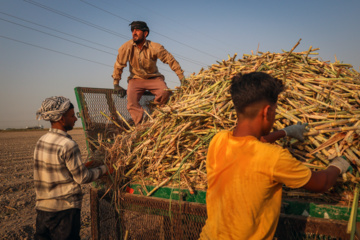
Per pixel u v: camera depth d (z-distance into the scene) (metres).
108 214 2.80
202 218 2.01
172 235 2.16
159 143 2.72
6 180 8.05
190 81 3.59
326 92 2.43
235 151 1.38
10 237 4.39
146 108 4.17
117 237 2.60
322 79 2.58
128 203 2.54
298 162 1.28
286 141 2.07
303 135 1.90
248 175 1.30
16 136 34.72
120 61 3.96
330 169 1.43
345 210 1.66
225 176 1.38
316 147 2.04
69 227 2.59
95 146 3.25
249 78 1.37
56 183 2.56
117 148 2.93
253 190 1.29
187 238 2.09
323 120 2.14
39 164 2.58
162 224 2.30
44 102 2.60
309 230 1.61
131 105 3.90
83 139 24.00
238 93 1.38
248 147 1.35
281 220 1.69
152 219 2.38
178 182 2.37
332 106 2.23
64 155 2.51
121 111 4.04
